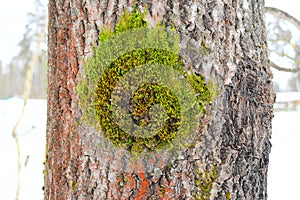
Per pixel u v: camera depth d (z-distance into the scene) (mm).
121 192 1173
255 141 1218
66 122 1210
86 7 1181
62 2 1208
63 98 1210
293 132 5066
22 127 4652
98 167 1181
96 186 1184
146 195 1171
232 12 1195
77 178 1199
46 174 1260
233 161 1197
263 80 1229
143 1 1161
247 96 1207
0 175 3891
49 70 1246
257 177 1235
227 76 1189
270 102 1243
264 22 1271
